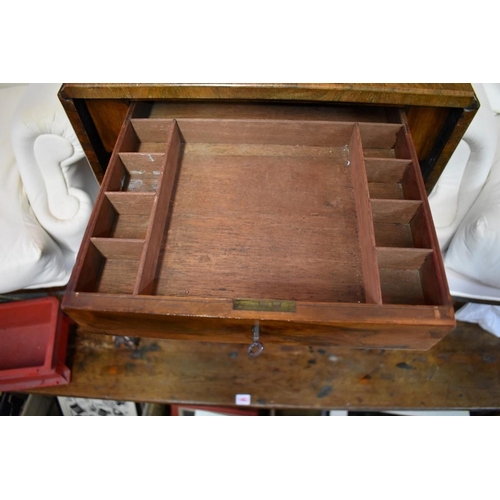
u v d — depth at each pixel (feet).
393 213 2.32
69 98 2.46
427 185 3.06
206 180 2.54
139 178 2.56
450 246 3.35
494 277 3.19
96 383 3.57
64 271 3.70
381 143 2.62
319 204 2.47
